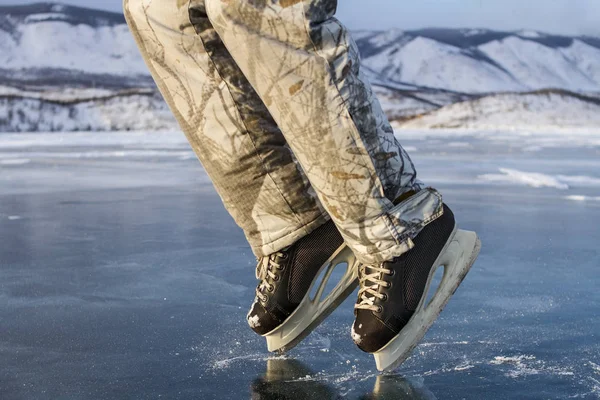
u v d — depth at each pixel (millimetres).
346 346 1151
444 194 3258
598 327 1242
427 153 6098
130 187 3762
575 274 1671
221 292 1539
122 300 1477
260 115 966
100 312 1379
